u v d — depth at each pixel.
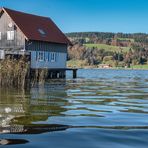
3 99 20.42
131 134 10.69
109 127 11.83
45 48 53.09
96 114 14.95
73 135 10.43
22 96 22.45
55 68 54.19
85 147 9.07
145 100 21.66
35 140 9.72
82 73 83.12
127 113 15.45
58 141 9.65
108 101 20.72
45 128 11.42
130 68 165.25
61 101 20.11
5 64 29.47
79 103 19.25
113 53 181.00
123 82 44.38
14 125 11.85
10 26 50.94
